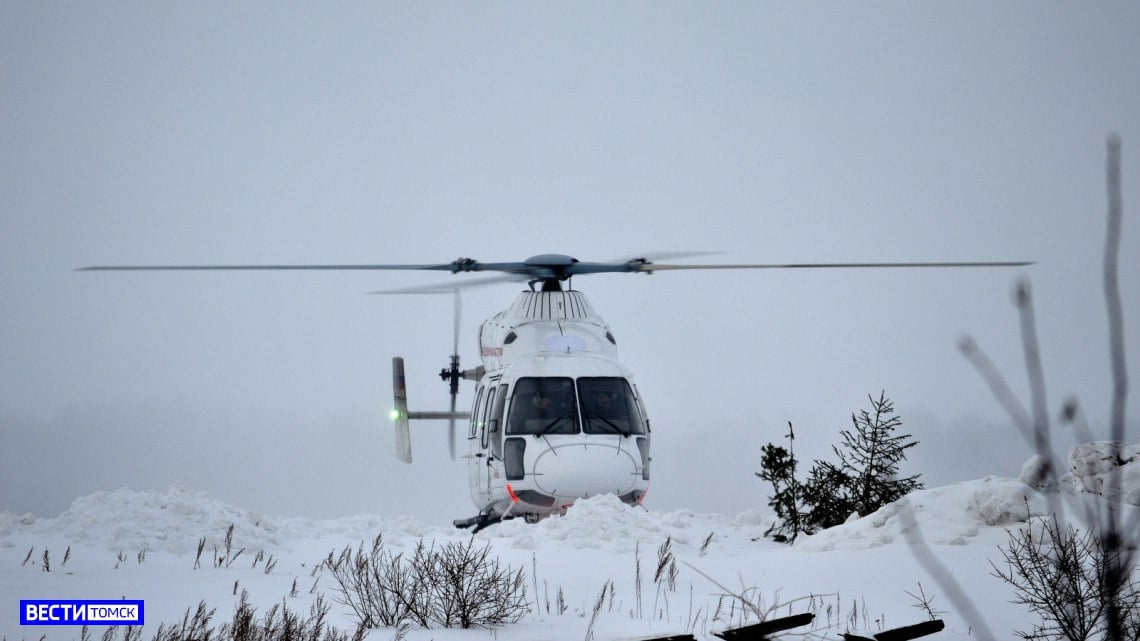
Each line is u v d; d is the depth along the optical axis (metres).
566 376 79.81
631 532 59.91
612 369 81.44
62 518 57.06
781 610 35.81
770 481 65.81
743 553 55.91
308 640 29.02
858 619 33.97
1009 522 48.94
